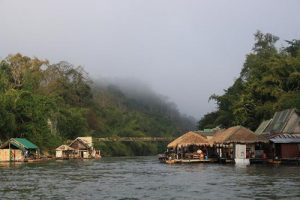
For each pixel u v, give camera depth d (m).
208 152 75.56
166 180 37.03
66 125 123.25
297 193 26.39
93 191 29.41
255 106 86.06
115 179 39.16
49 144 104.06
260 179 35.41
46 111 106.56
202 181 35.06
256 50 104.38
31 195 27.53
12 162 80.12
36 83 127.56
